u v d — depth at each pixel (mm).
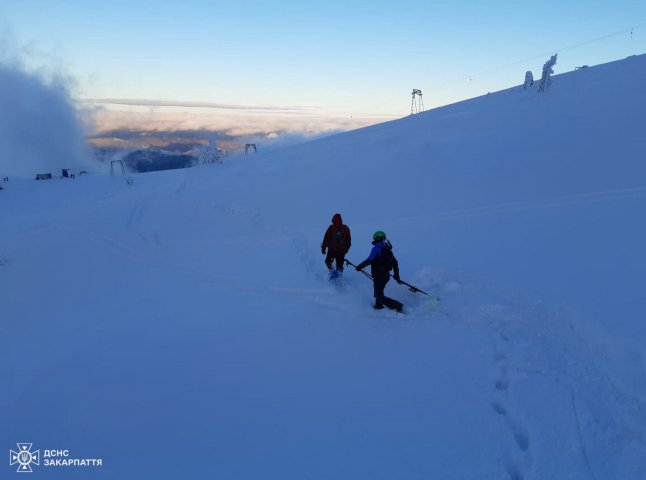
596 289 7039
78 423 5027
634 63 34156
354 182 18406
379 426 4516
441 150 19500
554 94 29656
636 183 12234
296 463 4082
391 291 8070
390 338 6391
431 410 4695
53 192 47344
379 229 12633
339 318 7281
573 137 17453
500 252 9211
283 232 14188
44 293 11445
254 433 4562
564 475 3744
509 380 5062
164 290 9883
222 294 9141
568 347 5824
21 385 6184
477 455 4023
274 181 21797
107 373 6164
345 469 3963
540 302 6914
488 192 14219
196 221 17547
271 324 7336
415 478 3807
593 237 9172
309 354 6188
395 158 20250
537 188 13633
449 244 10211
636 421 4426
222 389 5461
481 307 6934
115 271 12227
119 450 4469
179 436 4613
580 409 4500
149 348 6863
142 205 22812
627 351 5402
